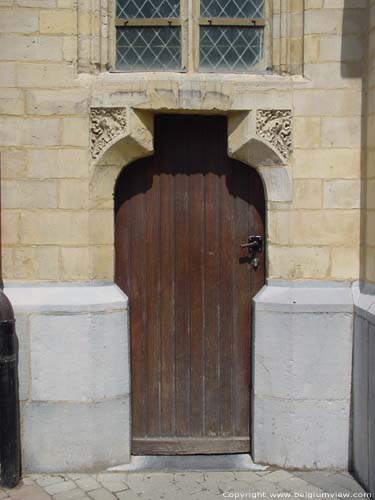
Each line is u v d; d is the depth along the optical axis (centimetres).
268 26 480
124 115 463
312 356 472
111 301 474
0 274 470
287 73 474
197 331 500
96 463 476
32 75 464
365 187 466
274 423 479
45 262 471
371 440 432
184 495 440
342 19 464
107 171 473
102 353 472
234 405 502
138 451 501
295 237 473
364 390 446
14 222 470
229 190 494
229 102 466
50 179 468
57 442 473
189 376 502
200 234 496
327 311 470
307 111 466
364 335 446
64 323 467
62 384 471
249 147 472
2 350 451
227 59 483
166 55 482
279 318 473
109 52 479
